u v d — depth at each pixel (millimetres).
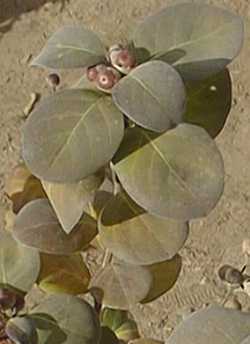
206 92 432
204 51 391
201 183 381
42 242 442
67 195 410
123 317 530
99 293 481
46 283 489
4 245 443
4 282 439
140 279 479
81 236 452
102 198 449
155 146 385
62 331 417
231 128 1024
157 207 382
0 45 1084
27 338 406
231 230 985
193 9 394
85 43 394
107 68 379
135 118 358
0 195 1006
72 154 372
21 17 1092
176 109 360
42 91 1058
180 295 953
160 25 394
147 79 365
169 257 433
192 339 384
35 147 372
